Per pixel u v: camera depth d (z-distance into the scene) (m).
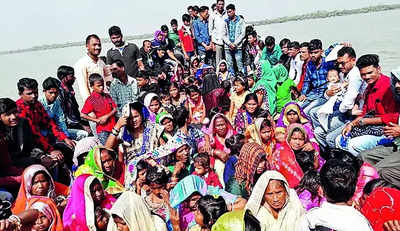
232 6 12.69
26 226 3.98
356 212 2.80
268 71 8.89
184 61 14.59
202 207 3.73
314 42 8.14
